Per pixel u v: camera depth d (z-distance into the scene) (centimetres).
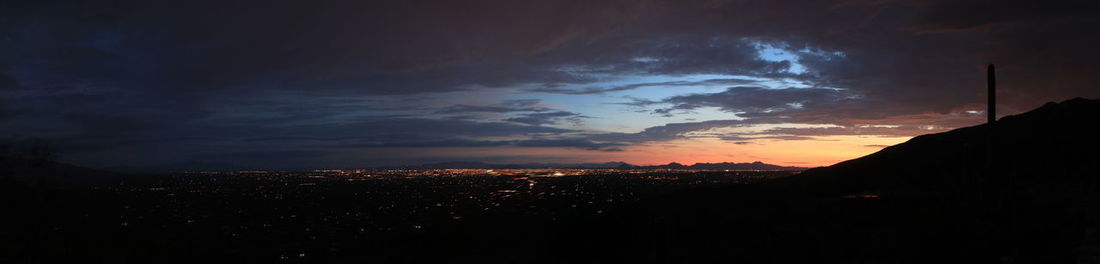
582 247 2523
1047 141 2734
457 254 3222
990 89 1594
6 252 2569
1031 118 3294
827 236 1905
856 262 1609
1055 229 1455
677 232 2175
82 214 5812
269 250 5619
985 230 1541
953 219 1723
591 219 3403
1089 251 1230
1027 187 2180
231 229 7794
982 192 1688
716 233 2225
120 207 10144
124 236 5462
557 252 2573
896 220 1977
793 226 2127
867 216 2117
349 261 4084
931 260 1495
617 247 2289
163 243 5712
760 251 1892
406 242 4444
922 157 3331
